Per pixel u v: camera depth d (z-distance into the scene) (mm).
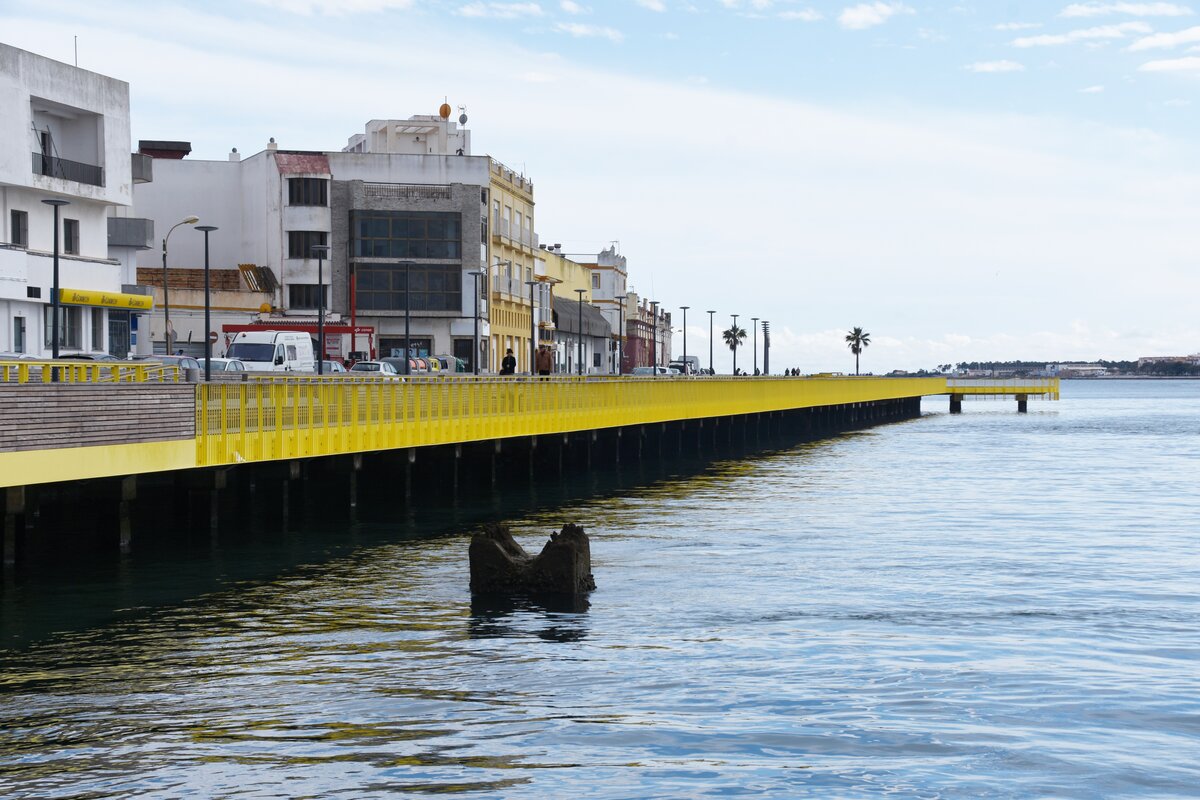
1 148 64812
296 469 39750
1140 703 21344
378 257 109688
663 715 20484
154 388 30719
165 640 25734
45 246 69750
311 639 25844
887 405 170625
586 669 23406
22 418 26578
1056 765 18234
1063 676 23109
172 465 31469
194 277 108062
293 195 108000
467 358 113312
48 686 22125
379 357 108812
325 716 20328
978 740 19328
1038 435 123000
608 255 198875
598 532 43531
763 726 19891
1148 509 52906
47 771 17703
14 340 66375
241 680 22531
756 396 95938
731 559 37188
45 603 29375
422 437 45156
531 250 135625
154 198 110625
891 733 19609
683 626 27297
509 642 25609
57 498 34125
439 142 124688
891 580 33531
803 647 25344
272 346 62875
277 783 17234
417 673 23062
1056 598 31000
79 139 72938
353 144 133000
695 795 16906
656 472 72875
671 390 75875
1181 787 17391
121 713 20484
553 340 149250
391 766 17906
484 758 18281
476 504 52094
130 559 35188
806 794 17000
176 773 17609
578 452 70000
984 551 39250
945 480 68062
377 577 33250
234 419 34000
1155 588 32469
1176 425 146875
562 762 18141
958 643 25797
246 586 31750
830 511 51125
